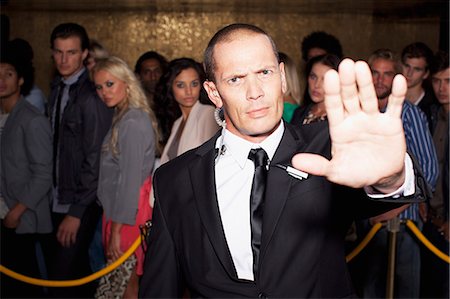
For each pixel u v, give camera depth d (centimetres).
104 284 360
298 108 393
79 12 909
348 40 938
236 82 165
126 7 912
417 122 337
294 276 176
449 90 393
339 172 137
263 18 930
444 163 388
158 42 923
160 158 387
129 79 369
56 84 454
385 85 357
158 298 189
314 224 176
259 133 168
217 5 920
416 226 376
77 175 418
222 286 180
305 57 561
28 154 409
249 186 181
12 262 436
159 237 191
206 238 182
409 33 930
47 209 418
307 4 923
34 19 900
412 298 376
